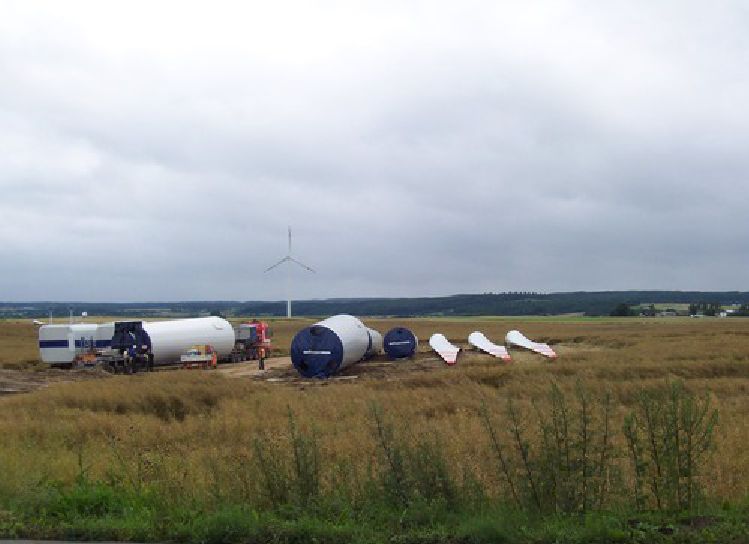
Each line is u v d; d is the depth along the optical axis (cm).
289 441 1465
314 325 4384
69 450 1741
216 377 3394
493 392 2795
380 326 13150
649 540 777
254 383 3441
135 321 5150
